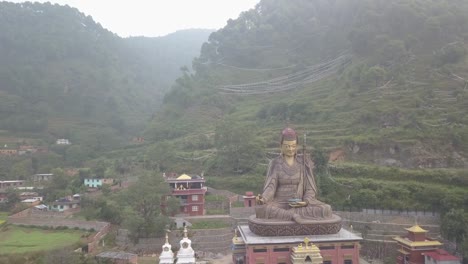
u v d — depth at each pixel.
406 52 120.94
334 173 84.44
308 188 48.94
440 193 67.75
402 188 72.56
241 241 48.59
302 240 43.91
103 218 77.06
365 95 113.25
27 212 85.50
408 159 84.31
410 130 89.25
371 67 117.69
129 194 69.75
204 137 121.25
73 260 53.69
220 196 85.50
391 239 64.69
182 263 42.34
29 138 161.62
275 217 46.12
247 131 98.94
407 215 68.88
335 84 135.50
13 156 138.38
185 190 78.31
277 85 165.38
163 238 66.75
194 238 66.81
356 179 78.88
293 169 49.09
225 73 186.88
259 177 90.31
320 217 46.31
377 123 97.81
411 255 55.50
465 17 124.00
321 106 118.94
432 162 82.19
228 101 162.12
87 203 85.00
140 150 142.88
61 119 181.50
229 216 75.75
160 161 110.38
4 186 111.50
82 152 145.25
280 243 43.41
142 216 68.44
